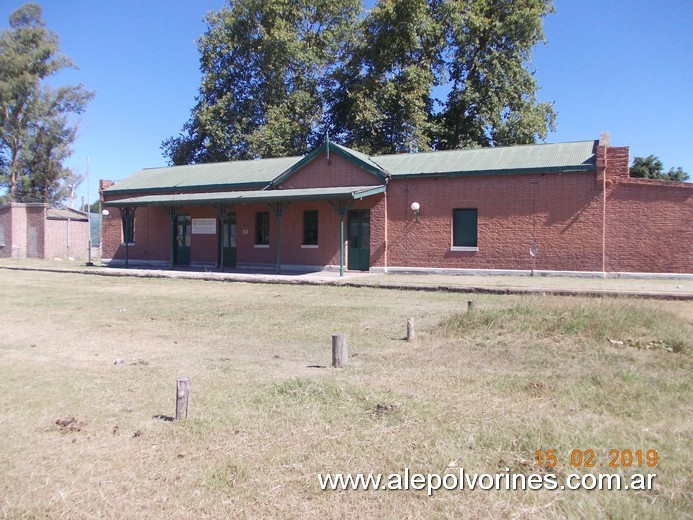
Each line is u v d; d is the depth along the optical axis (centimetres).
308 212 2517
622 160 1928
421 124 3253
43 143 4672
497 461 430
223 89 3878
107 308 1381
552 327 862
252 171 2811
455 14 3241
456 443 462
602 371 652
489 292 1525
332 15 3869
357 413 543
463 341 864
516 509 362
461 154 2348
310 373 706
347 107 3669
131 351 884
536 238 2047
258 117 3781
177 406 541
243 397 608
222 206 2477
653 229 1888
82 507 382
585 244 1973
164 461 450
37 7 4603
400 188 2291
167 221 2938
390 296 1533
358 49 3612
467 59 3459
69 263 3184
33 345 935
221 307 1376
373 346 878
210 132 3700
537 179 2047
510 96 3372
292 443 478
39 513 376
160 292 1733
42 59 4609
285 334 1013
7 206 3716
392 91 3192
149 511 376
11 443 492
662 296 1308
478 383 628
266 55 3659
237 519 364
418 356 782
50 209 3803
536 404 549
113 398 619
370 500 382
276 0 3606
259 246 2622
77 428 526
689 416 508
